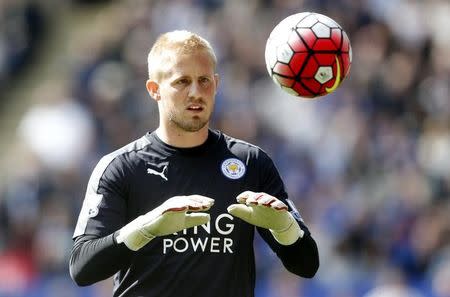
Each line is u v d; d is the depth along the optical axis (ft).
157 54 57.88
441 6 189.37
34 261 158.61
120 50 187.32
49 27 221.25
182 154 57.98
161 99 57.88
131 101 178.09
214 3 189.47
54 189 166.40
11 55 213.46
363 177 160.66
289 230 55.42
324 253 150.51
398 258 148.36
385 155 163.12
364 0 184.34
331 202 155.94
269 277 141.69
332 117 168.45
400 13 185.47
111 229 56.29
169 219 52.37
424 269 147.23
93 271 54.90
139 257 56.75
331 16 181.47
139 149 58.29
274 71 62.54
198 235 56.85
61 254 157.58
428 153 165.37
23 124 192.03
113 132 175.01
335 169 161.58
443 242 149.18
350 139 163.43
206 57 57.16
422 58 179.73
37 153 174.60
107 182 57.31
